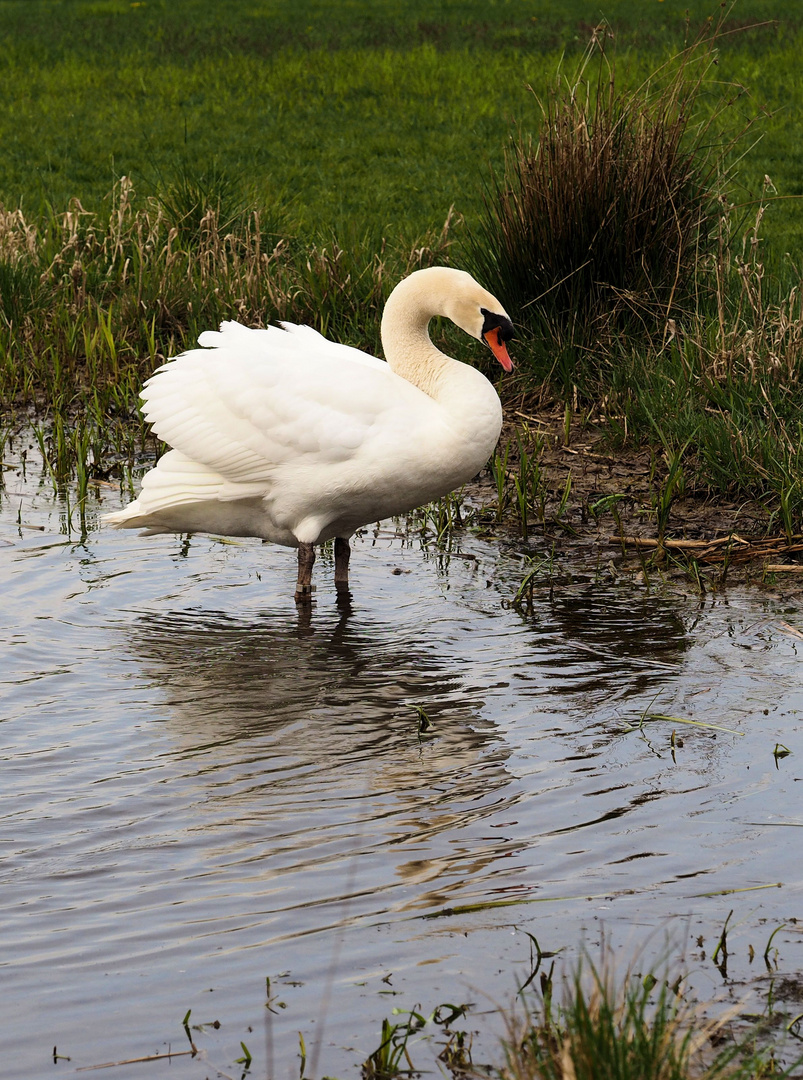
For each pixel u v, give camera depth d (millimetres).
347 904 5965
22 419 14680
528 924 5785
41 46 44594
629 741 7652
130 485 12523
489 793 7035
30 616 9719
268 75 38594
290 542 10344
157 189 21078
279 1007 5258
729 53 37000
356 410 9594
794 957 5500
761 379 12828
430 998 5301
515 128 30031
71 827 6727
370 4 57281
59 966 5531
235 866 6328
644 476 12570
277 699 8359
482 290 10172
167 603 10086
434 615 9812
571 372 14141
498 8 53875
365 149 28844
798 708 8023
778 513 11359
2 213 19141
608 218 14219
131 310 16688
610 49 39000
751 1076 4582
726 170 15430
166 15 53750
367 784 7184
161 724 7992
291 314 16125
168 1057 4977
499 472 12031
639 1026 4527
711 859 6293
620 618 9672
